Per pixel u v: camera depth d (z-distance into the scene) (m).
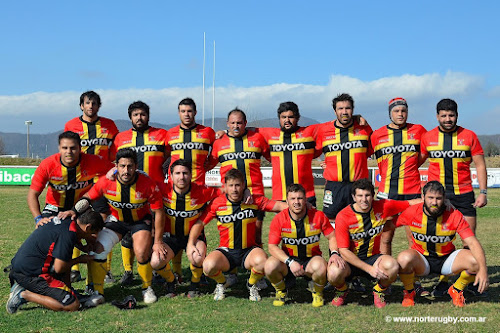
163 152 6.06
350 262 4.62
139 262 4.82
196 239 5.04
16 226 9.79
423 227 4.64
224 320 4.19
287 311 4.46
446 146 5.35
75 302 4.47
